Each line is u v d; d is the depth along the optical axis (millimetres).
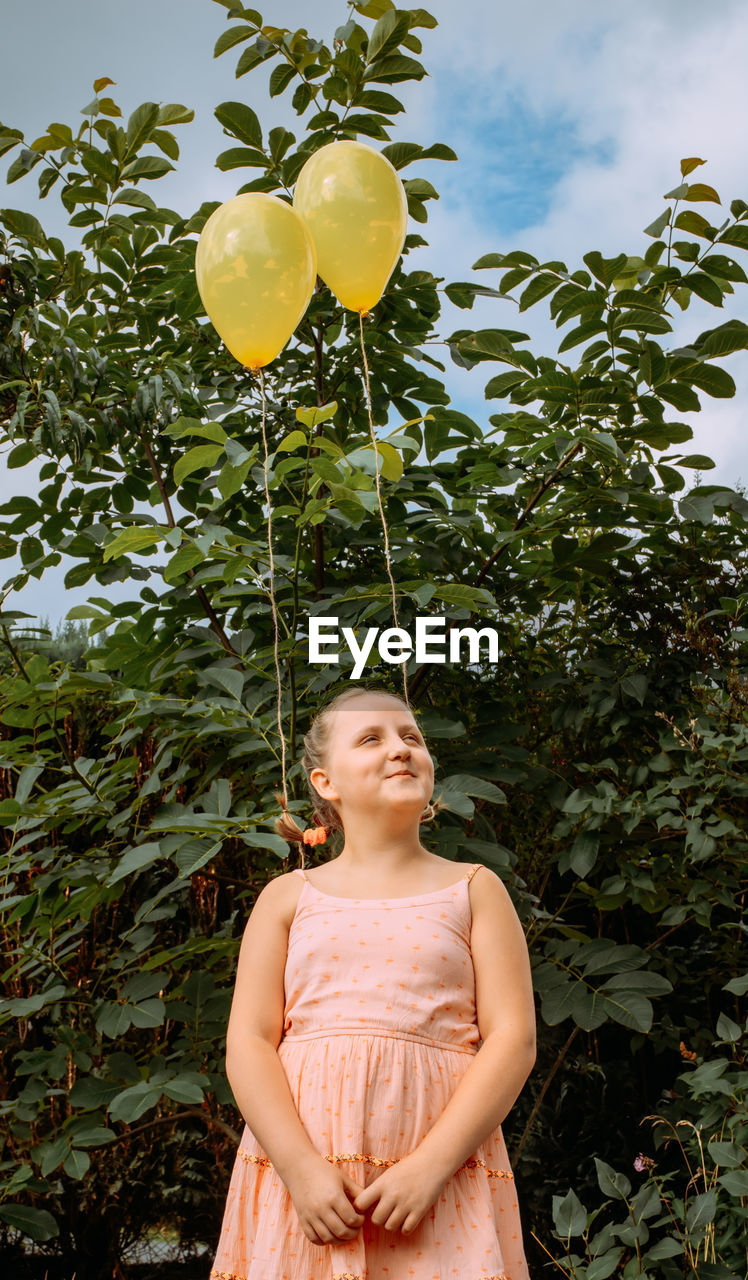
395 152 2443
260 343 1515
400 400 2705
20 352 2422
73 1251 2646
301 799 2162
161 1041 2693
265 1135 1049
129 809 2170
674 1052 2990
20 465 2469
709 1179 2104
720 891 2482
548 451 2529
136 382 2424
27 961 2299
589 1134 2814
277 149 2393
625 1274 1835
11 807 2133
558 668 2875
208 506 2416
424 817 1845
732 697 2510
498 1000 1158
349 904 1216
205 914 2773
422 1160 995
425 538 2492
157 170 2674
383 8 2439
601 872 2865
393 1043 1090
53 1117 2541
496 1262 998
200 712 2094
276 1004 1191
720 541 2938
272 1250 1041
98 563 2404
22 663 2496
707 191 2328
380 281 1569
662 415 2387
